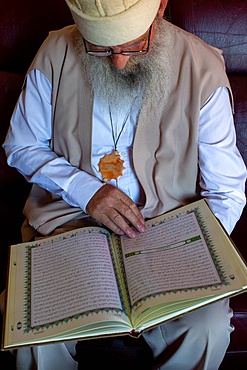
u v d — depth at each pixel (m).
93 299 0.96
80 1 0.95
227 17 1.42
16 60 1.50
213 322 1.08
